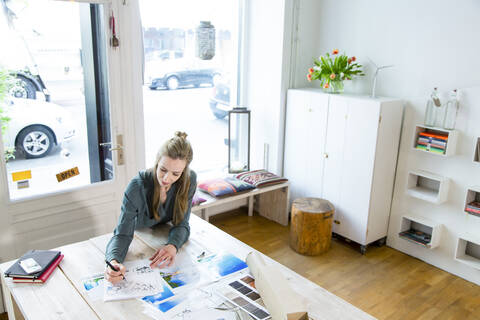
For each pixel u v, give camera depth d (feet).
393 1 11.70
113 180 11.07
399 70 11.89
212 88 14.02
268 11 13.39
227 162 15.15
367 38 12.53
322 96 12.60
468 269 11.17
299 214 11.97
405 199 12.23
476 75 10.36
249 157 14.49
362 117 11.62
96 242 7.39
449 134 10.52
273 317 5.21
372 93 12.62
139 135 11.39
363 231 12.23
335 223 13.02
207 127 14.29
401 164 12.13
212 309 5.57
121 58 10.48
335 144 12.50
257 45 14.06
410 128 11.75
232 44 14.15
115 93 10.59
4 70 8.93
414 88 11.62
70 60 9.78
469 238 10.75
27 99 9.35
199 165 14.46
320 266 11.68
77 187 10.43
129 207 7.02
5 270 6.43
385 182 12.12
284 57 13.28
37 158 9.74
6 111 9.09
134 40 10.79
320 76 12.78
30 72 9.28
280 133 14.03
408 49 11.59
